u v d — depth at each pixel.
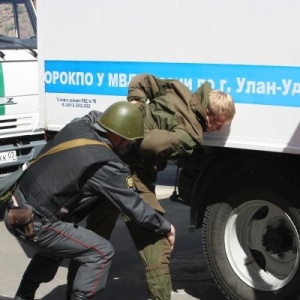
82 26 5.82
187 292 5.96
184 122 4.82
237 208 5.30
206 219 5.46
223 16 5.05
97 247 4.59
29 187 4.53
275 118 4.90
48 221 4.50
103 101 5.76
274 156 5.07
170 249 4.93
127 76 5.60
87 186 4.47
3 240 7.62
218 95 4.88
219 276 5.44
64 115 6.03
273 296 5.21
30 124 8.16
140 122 4.50
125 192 4.43
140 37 5.49
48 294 5.95
